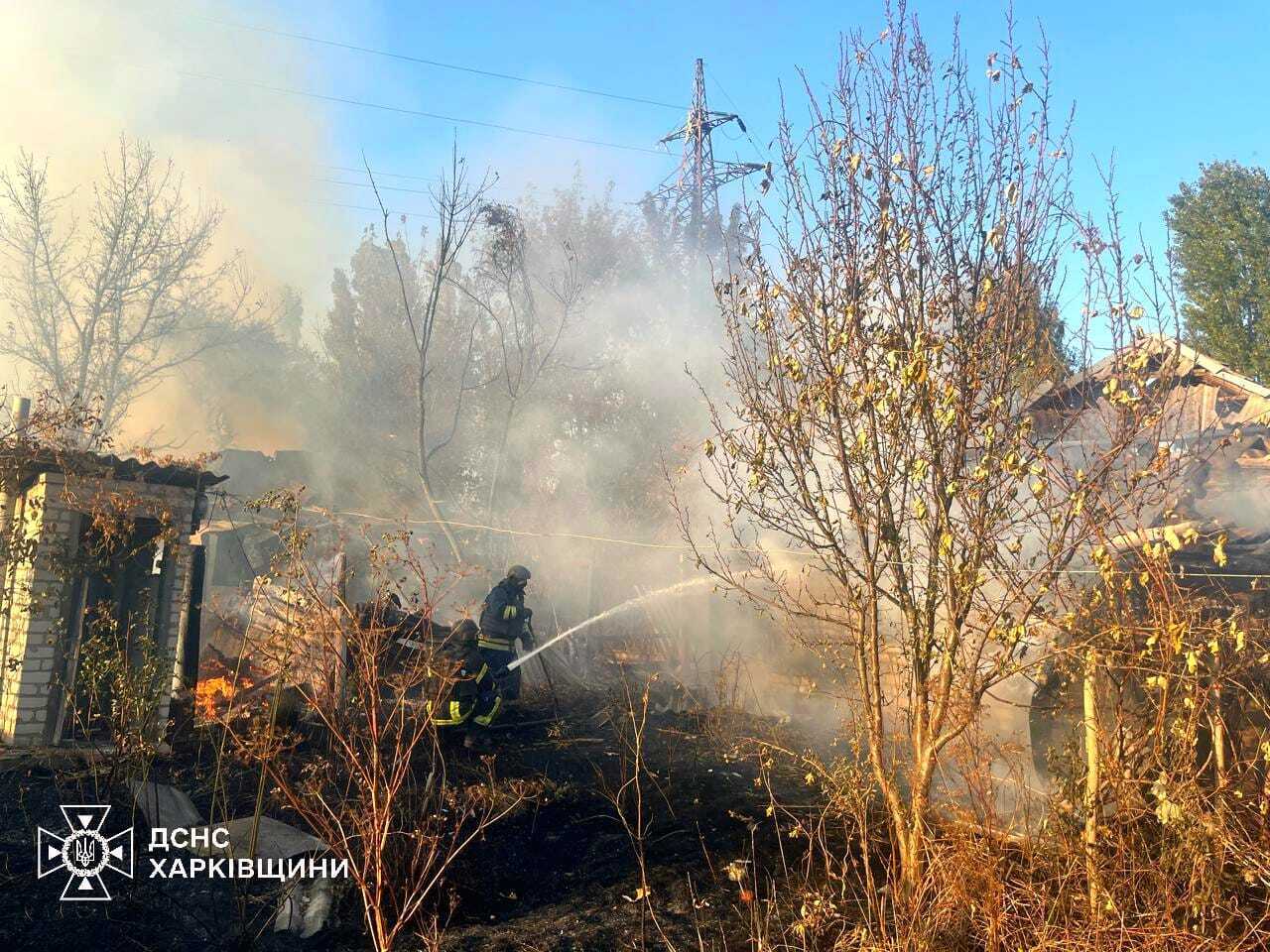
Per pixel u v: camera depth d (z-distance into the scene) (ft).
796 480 13.58
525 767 24.82
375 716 16.98
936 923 13.25
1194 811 12.75
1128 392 12.89
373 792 15.62
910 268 13.10
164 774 21.71
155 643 24.77
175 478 25.57
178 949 14.87
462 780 22.54
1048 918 12.98
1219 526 23.15
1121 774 13.14
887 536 13.09
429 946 14.89
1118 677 14.35
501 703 28.37
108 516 23.45
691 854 18.86
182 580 25.44
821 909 14.74
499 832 19.77
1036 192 13.35
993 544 12.60
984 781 14.39
